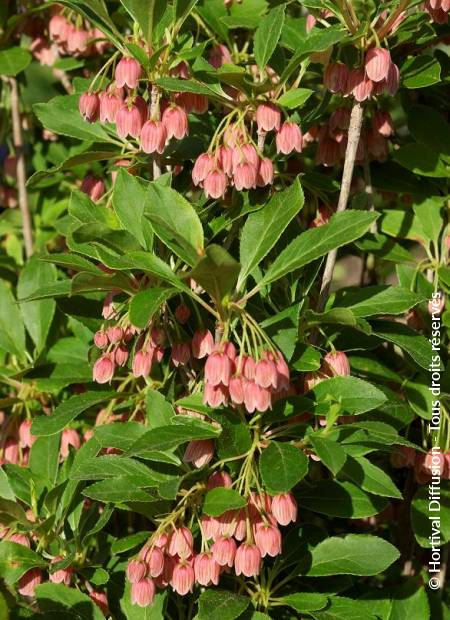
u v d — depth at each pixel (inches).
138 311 16.3
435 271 21.3
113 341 18.2
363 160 21.2
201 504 17.7
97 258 18.4
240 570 16.6
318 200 22.0
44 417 18.9
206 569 16.9
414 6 18.7
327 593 20.0
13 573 18.6
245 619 18.1
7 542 18.7
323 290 19.1
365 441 17.9
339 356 18.2
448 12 20.2
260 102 17.6
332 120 20.0
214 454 18.5
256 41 18.1
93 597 19.4
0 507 19.0
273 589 19.1
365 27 17.4
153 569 16.9
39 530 19.1
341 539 19.0
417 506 20.4
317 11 18.8
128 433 18.6
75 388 22.9
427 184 21.9
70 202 18.7
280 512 16.6
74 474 18.0
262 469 16.3
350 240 16.8
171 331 18.7
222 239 20.3
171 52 17.9
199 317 17.9
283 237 19.7
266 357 16.1
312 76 22.0
